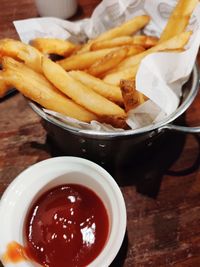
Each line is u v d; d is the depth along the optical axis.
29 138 0.19
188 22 0.18
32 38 0.20
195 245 0.16
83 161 0.15
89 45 0.19
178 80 0.17
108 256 0.13
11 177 0.18
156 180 0.18
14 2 0.27
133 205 0.17
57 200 0.15
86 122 0.16
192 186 0.17
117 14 0.21
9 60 0.16
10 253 0.13
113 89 0.16
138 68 0.16
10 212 0.14
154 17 0.20
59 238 0.14
